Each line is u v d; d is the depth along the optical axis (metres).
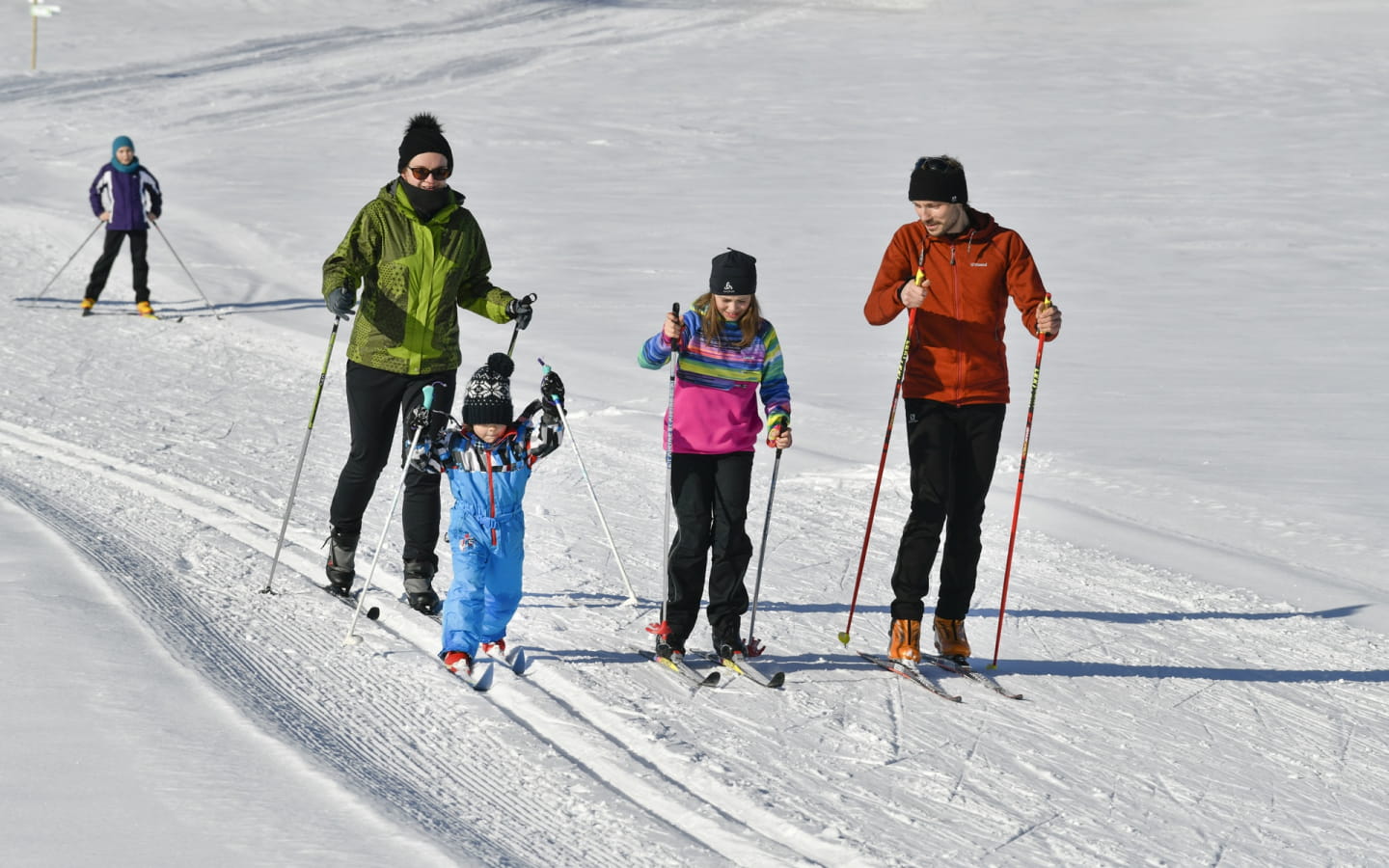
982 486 17.59
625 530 23.52
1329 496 26.72
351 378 18.83
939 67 140.25
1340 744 15.70
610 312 46.53
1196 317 46.97
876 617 19.84
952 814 13.21
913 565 17.52
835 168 87.56
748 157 92.44
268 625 17.72
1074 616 20.17
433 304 18.56
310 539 21.94
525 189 77.69
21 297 46.50
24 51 135.25
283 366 37.50
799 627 19.19
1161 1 188.25
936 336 17.41
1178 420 32.97
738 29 168.50
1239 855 12.66
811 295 50.62
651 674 16.80
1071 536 24.11
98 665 14.54
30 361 36.47
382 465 19.19
